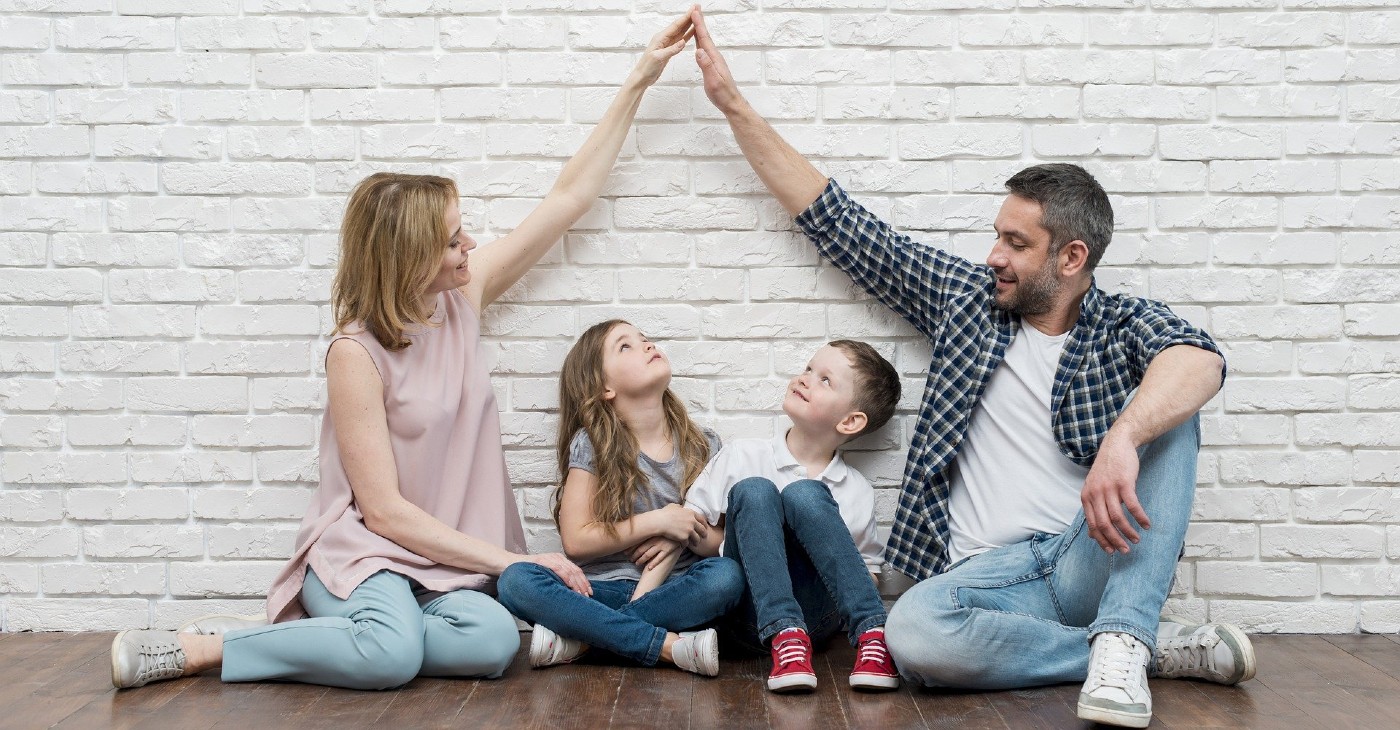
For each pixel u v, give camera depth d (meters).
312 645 2.04
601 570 2.35
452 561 2.18
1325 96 2.49
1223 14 2.50
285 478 2.53
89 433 2.52
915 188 2.52
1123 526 1.88
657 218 2.53
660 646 2.15
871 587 2.12
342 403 2.20
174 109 2.52
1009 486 2.26
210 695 2.01
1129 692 1.79
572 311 2.54
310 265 2.53
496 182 2.53
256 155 2.52
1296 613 2.49
